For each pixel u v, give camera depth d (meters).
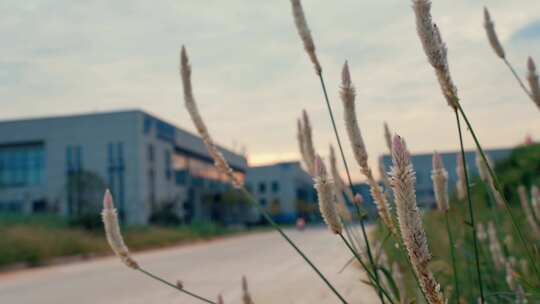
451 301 2.28
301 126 2.12
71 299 10.08
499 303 2.74
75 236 24.80
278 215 86.31
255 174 89.69
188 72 2.08
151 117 60.44
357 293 6.32
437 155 1.87
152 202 58.53
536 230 2.69
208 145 2.05
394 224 1.62
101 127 58.03
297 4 1.82
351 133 1.56
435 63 1.35
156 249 31.28
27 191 59.09
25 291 11.91
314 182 1.45
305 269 12.25
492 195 2.82
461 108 1.42
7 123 59.97
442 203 1.88
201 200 73.50
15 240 20.53
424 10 1.33
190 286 10.78
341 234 1.46
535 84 1.93
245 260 17.20
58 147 58.88
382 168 1.97
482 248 3.11
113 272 15.28
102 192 49.56
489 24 2.10
